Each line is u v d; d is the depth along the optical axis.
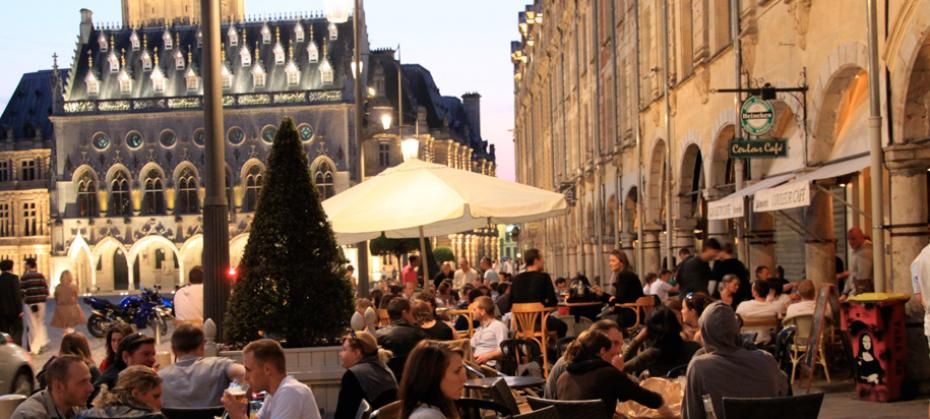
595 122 46.12
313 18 123.38
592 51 47.34
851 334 14.99
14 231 130.25
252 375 8.47
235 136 117.31
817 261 19.91
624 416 9.57
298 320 13.88
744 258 24.03
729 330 8.38
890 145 15.42
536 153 84.56
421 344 6.50
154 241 117.00
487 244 149.75
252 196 116.44
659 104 31.89
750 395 8.30
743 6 22.19
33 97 139.12
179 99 118.50
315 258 14.05
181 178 118.25
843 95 18.06
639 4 34.81
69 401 8.34
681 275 18.61
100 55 124.31
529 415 7.06
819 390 15.92
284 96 116.94
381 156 120.81
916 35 14.45
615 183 40.88
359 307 18.81
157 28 126.25
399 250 52.72
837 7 17.41
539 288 17.73
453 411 6.42
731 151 19.81
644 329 12.16
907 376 14.84
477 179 17.47
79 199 118.81
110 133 118.81
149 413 7.50
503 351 15.59
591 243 51.62
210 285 14.62
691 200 29.48
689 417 8.48
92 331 43.97
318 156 116.25
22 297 25.66
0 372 16.06
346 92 116.62
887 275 15.73
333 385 13.38
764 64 21.42
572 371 9.05
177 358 10.48
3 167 131.75
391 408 7.12
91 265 117.62
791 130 20.67
